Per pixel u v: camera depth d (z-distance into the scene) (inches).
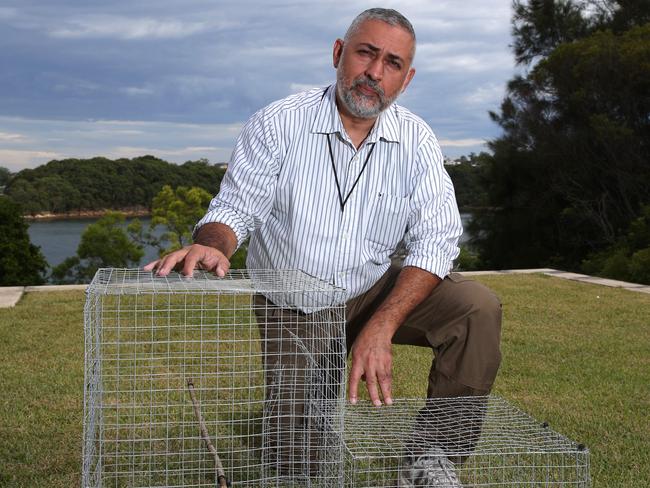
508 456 96.0
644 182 625.9
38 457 105.1
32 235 769.6
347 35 95.1
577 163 663.1
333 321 96.3
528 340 195.8
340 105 97.5
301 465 94.4
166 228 765.3
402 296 91.6
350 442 85.8
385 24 92.4
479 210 766.5
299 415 92.2
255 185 98.0
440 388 96.2
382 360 86.6
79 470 100.3
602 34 661.3
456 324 95.9
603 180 654.5
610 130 599.8
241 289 81.6
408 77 99.5
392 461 87.9
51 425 119.0
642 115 642.8
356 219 99.7
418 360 169.2
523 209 722.8
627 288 303.3
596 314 238.5
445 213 99.9
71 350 174.9
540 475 91.7
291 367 96.1
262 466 90.7
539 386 148.1
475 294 95.7
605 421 124.0
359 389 142.5
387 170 99.6
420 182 99.5
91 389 81.8
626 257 481.7
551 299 268.2
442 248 97.2
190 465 96.5
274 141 98.7
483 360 95.0
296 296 93.9
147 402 121.0
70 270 687.7
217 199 98.8
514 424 92.7
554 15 740.0
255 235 105.0
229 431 109.4
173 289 79.6
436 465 82.2
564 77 657.0
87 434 85.0
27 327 202.1
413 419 94.6
